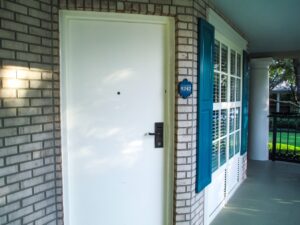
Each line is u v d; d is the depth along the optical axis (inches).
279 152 257.9
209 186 130.0
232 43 160.2
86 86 99.6
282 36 187.5
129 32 101.1
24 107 84.7
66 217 100.0
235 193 169.5
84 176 102.0
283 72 526.0
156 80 104.0
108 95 101.3
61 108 95.7
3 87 79.4
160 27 103.0
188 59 103.0
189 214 107.4
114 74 101.2
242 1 122.0
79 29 97.9
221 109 148.7
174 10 100.6
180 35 101.5
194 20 104.3
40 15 88.1
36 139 88.7
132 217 106.3
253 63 252.4
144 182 106.2
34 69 87.1
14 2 81.0
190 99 104.5
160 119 105.3
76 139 100.3
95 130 101.3
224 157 157.2
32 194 88.2
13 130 82.1
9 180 81.7
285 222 130.3
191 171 107.0
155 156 106.2
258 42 205.9
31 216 88.1
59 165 95.6
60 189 96.3
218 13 134.0
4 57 79.3
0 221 80.0
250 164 240.1
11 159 81.9
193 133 107.1
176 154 104.3
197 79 107.9
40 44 88.5
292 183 188.9
